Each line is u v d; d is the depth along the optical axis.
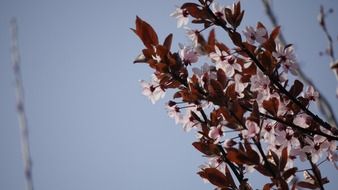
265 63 0.82
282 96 0.83
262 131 0.81
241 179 0.80
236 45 0.83
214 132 0.80
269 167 0.78
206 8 0.83
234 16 0.83
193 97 0.81
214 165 0.82
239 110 0.78
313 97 0.83
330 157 0.81
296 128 0.81
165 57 0.83
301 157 0.81
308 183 0.82
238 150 0.78
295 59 0.83
